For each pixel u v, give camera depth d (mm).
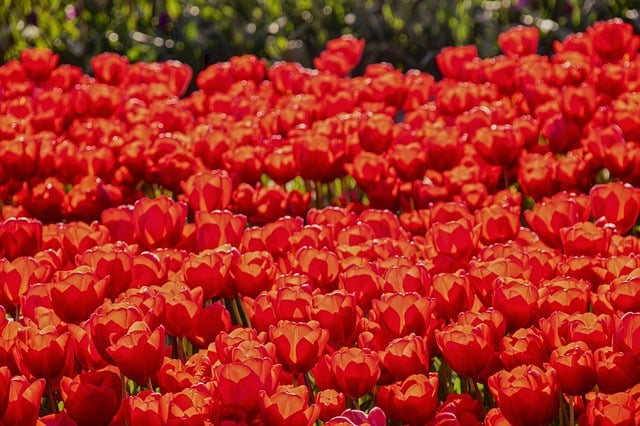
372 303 3418
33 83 8328
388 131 5980
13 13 12930
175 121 7070
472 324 3178
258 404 2791
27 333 3102
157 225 4219
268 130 6797
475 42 12969
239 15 13641
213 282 3668
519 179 5441
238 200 5289
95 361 3195
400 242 4078
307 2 13805
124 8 13500
